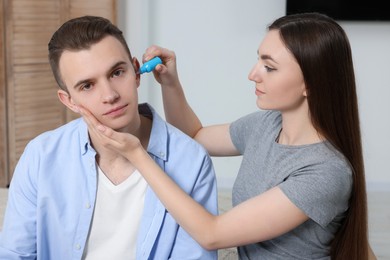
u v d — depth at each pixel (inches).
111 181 44.2
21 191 45.4
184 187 44.8
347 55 43.1
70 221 44.4
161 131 45.2
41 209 44.4
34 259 46.2
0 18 110.9
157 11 129.0
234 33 128.4
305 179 41.9
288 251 45.2
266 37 43.8
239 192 48.4
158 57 51.2
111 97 39.0
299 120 44.5
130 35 131.0
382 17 122.0
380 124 130.3
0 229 58.3
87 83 39.4
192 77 131.3
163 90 55.9
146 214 43.6
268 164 46.0
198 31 129.1
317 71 41.8
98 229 44.3
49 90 120.2
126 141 39.9
